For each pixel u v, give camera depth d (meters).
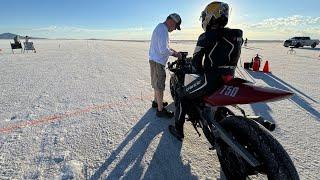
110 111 5.81
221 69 2.97
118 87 8.40
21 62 17.19
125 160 3.63
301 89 8.27
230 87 2.76
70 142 4.20
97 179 3.19
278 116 5.48
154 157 3.71
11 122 5.13
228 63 3.01
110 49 36.19
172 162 3.58
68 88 8.34
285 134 4.54
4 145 4.09
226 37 2.93
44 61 17.78
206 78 3.03
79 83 9.20
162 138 4.34
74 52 28.91
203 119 3.31
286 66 14.84
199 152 3.85
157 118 5.30
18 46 29.53
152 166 3.48
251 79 10.16
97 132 4.61
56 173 3.31
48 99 6.92
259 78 10.45
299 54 26.16
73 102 6.61
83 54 25.22
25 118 5.37
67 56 22.62
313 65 15.46
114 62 16.55
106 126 4.89
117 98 6.96
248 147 2.57
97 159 3.66
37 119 5.30
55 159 3.65
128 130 4.69
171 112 5.33
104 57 20.95
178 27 5.09
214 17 2.95
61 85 8.86
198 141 4.21
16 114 5.63
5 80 9.97
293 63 16.67
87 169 3.40
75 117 5.41
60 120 5.23
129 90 7.92
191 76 3.50
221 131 2.77
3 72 12.23
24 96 7.27
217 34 2.92
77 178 3.21
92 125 4.95
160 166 3.47
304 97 7.13
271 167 2.22
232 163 2.73
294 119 5.30
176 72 4.64
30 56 23.06
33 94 7.52
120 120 5.21
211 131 3.18
